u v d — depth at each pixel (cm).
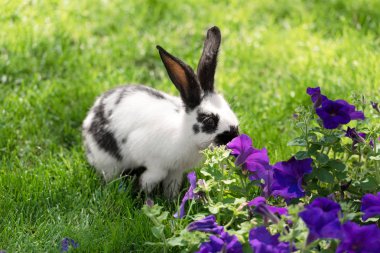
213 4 1013
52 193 589
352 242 430
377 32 925
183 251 470
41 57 845
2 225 541
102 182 626
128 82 806
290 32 923
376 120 665
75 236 520
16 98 744
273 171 518
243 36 920
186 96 591
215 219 514
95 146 639
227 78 809
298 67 832
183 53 873
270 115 738
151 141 606
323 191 528
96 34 923
